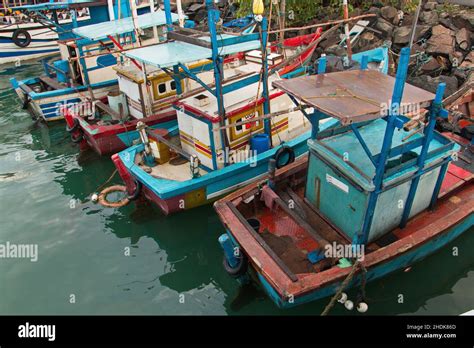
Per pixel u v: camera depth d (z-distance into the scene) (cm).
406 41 1442
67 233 896
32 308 711
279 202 743
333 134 723
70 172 1138
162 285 760
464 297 700
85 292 746
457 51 1355
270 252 634
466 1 1530
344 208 678
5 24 2170
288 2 1692
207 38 864
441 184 733
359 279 640
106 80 1431
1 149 1275
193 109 856
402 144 605
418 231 670
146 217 935
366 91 614
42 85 1573
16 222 935
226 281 766
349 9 1680
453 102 997
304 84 649
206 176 864
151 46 880
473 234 800
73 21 1361
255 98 896
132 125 1152
